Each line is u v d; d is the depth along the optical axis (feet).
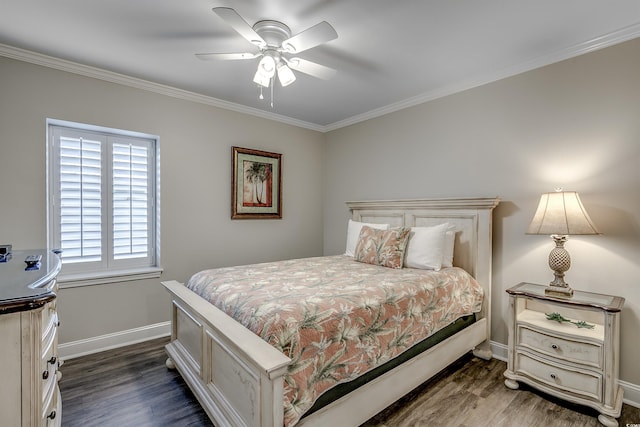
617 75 6.89
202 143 10.82
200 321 6.12
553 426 5.93
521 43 7.28
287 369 4.49
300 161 13.71
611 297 6.72
